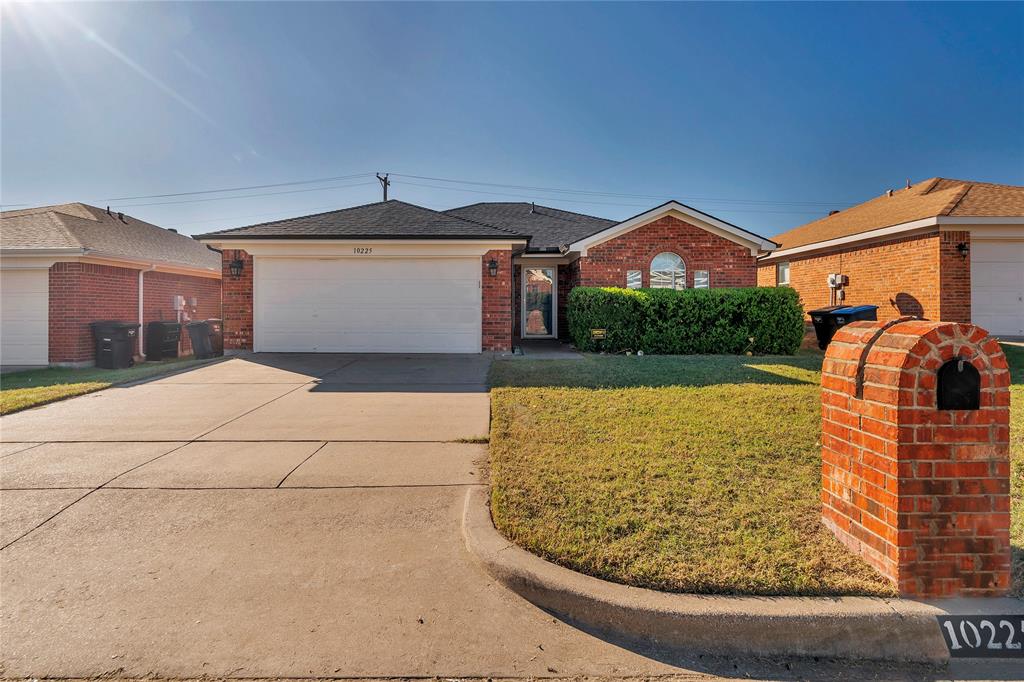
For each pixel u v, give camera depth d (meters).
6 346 12.41
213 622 2.63
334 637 2.54
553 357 11.60
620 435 5.30
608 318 12.66
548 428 5.59
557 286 16.95
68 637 2.52
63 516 3.76
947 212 13.09
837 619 2.49
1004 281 13.43
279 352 12.35
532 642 2.54
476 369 10.06
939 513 2.65
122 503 3.97
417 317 12.37
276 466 4.77
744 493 3.86
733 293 12.52
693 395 7.11
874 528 2.83
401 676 2.31
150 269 14.54
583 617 2.69
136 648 2.45
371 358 11.56
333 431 5.91
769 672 2.38
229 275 12.40
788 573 2.80
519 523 3.42
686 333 12.47
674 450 4.82
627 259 14.62
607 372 9.17
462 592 2.91
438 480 4.43
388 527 3.62
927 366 2.65
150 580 2.99
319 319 12.38
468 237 12.05
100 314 13.02
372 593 2.88
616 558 2.98
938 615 2.51
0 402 7.21
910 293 14.27
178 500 4.03
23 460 4.94
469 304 12.37
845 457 3.11
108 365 12.39
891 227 14.41
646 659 2.44
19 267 12.32
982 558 2.64
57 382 9.71
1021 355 10.65
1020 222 12.88
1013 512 3.48
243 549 3.32
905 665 2.43
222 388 8.38
